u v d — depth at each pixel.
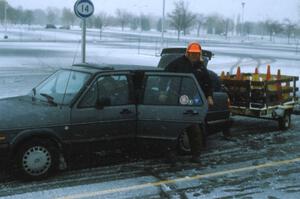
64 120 6.50
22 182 6.29
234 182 6.55
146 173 6.85
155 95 7.19
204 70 7.54
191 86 7.32
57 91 7.05
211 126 8.47
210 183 6.47
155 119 7.11
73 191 5.98
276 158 7.91
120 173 6.81
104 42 56.06
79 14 10.97
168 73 7.29
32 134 6.27
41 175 6.38
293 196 6.03
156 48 41.59
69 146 6.57
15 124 6.20
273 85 10.36
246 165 7.43
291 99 11.18
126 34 96.44
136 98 7.14
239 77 10.91
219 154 8.09
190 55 7.44
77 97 6.67
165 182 6.46
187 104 7.23
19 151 6.24
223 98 8.74
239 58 34.97
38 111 6.48
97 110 6.76
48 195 5.81
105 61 26.36
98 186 6.20
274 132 10.17
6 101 7.04
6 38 60.72
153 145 7.20
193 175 6.81
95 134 6.77
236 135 9.76
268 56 39.25
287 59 35.88
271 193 6.12
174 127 7.16
